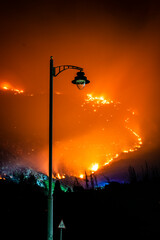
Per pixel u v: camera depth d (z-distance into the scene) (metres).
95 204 31.55
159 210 28.12
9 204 29.95
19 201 31.53
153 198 32.69
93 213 27.97
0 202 30.09
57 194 37.03
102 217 26.64
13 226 23.14
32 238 19.89
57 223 25.47
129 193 35.94
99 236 20.58
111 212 28.31
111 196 34.81
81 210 29.42
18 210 28.41
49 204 9.80
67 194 37.12
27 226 23.28
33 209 29.16
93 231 21.98
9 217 25.88
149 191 36.06
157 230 21.41
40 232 21.78
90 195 35.91
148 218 25.67
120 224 23.97
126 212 28.23
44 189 40.28
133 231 21.50
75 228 23.30
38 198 33.88
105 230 22.16
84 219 25.95
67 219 26.53
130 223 24.17
